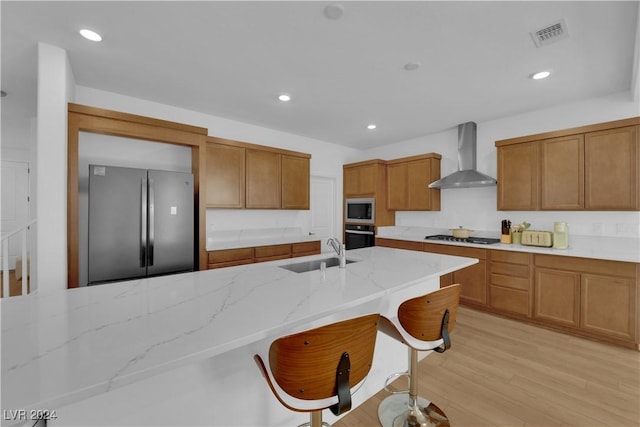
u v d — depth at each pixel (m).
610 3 1.72
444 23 1.92
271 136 4.45
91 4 1.74
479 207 4.11
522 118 3.67
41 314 1.14
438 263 2.18
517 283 3.24
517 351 2.58
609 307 2.66
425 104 3.37
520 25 1.93
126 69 2.55
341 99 3.22
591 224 3.16
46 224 2.19
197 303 1.27
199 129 3.33
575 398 1.93
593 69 2.52
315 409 1.03
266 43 2.15
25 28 1.97
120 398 1.05
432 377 2.19
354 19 1.88
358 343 1.09
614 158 2.79
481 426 1.69
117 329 1.00
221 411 1.28
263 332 1.00
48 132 2.19
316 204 5.27
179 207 3.11
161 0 1.71
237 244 3.75
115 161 3.19
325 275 1.80
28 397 0.63
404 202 4.72
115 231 2.69
